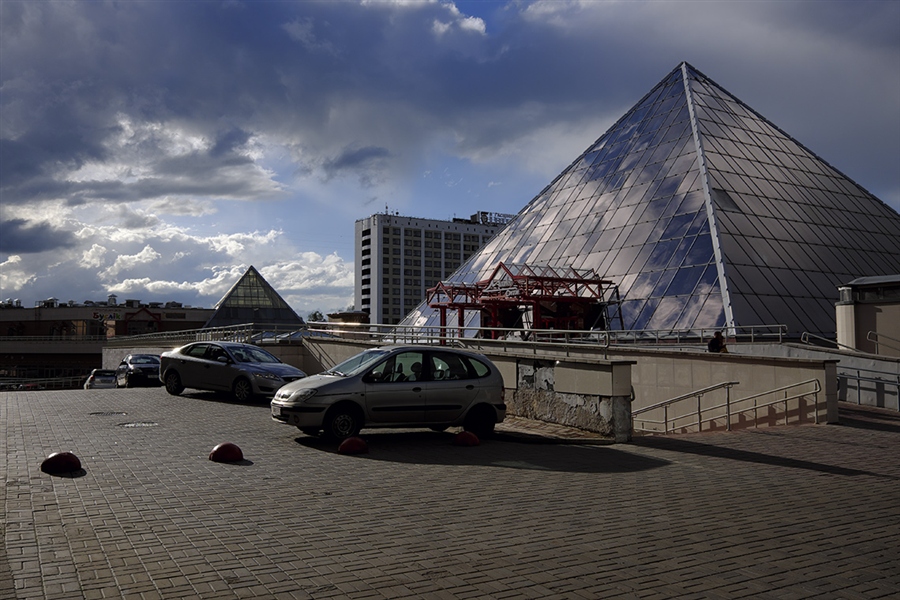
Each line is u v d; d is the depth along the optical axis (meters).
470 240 175.75
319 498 8.73
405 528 7.40
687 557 6.50
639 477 10.41
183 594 5.38
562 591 5.59
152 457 11.30
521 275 40.38
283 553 6.46
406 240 169.50
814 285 37.47
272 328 35.00
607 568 6.16
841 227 45.09
